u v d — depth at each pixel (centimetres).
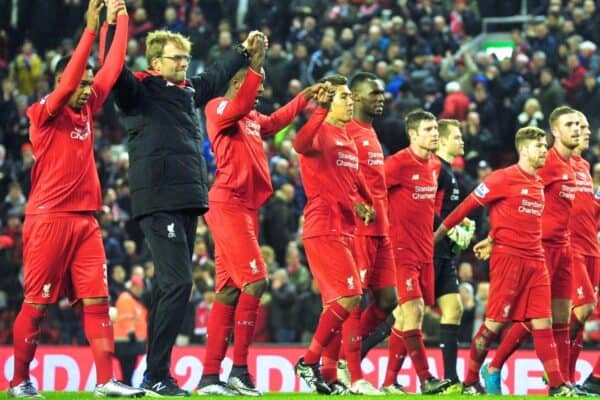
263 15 4853
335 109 2055
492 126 4175
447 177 2339
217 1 4900
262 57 1920
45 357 2905
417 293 2195
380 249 2136
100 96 1762
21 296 3525
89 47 1697
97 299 1744
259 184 1989
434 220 2312
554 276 2250
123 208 3859
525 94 4216
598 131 4134
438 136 2323
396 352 2297
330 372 2083
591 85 4225
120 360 3048
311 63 4434
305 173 2042
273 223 3681
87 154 1761
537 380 2783
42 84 4578
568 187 2242
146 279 3497
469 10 4947
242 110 1916
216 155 1981
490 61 4488
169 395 1778
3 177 4134
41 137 1731
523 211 2158
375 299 2150
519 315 2173
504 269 2166
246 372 1967
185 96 1820
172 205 1777
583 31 4512
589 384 2267
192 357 2873
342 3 4797
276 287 3372
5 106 4459
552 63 4412
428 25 4597
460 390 2231
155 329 1780
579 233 2320
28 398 1708
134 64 4584
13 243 3591
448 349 2259
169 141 1784
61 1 4969
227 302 1989
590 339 3275
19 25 5000
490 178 2173
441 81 4438
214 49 4631
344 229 2048
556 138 2262
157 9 4947
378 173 2134
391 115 4097
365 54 4453
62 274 1747
